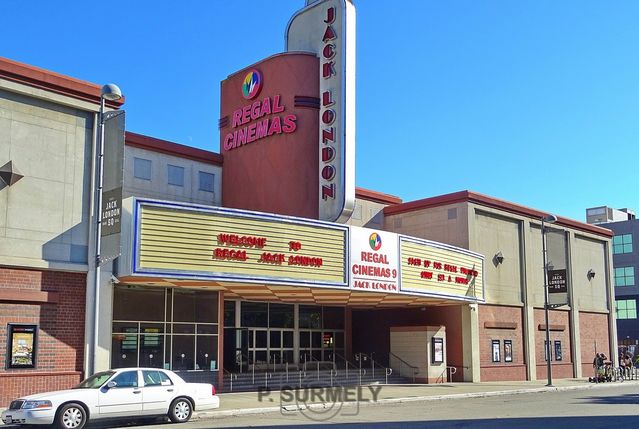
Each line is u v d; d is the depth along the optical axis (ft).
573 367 151.94
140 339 84.33
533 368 137.08
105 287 76.38
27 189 72.33
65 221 74.69
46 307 72.28
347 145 100.83
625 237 299.79
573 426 58.70
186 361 88.53
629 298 295.07
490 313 128.36
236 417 68.13
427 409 77.00
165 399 60.90
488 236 131.85
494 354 127.65
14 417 54.03
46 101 75.05
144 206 75.66
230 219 81.10
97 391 56.85
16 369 69.10
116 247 70.49
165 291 87.71
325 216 100.48
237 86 116.98
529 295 139.74
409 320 128.88
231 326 107.76
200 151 111.45
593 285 166.20
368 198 134.72
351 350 127.65
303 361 118.42
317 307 122.62
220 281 79.97
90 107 77.77
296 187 104.68
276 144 107.76
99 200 70.08
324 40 106.83
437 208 129.90
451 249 110.42
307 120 106.11
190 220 78.13
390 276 96.68
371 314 134.21
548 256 150.51
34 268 71.67
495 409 76.69
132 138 101.45
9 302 69.67
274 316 115.03
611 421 62.80
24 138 73.00
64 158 75.66
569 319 153.99
